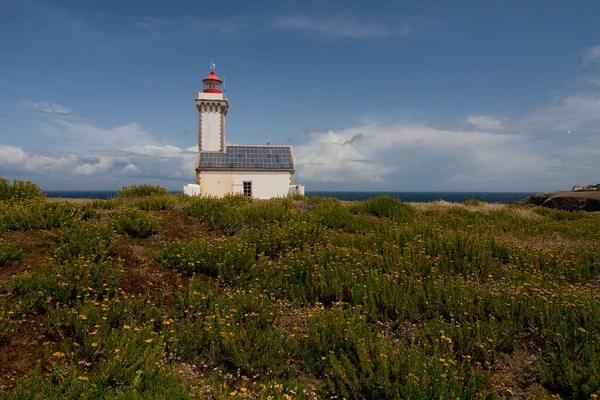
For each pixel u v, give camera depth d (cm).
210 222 1362
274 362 596
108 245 1000
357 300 796
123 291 803
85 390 470
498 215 1886
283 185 2881
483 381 550
